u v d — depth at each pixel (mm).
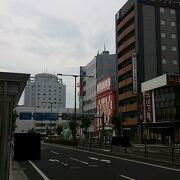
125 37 95688
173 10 90125
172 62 87625
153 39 87062
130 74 89438
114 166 22031
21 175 17344
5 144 7043
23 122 135250
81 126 95125
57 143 71375
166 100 68250
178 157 25781
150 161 25453
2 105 7207
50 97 138250
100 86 109750
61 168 21266
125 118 89312
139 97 76750
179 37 89250
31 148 22766
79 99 137125
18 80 7312
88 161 26422
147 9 88125
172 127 66125
